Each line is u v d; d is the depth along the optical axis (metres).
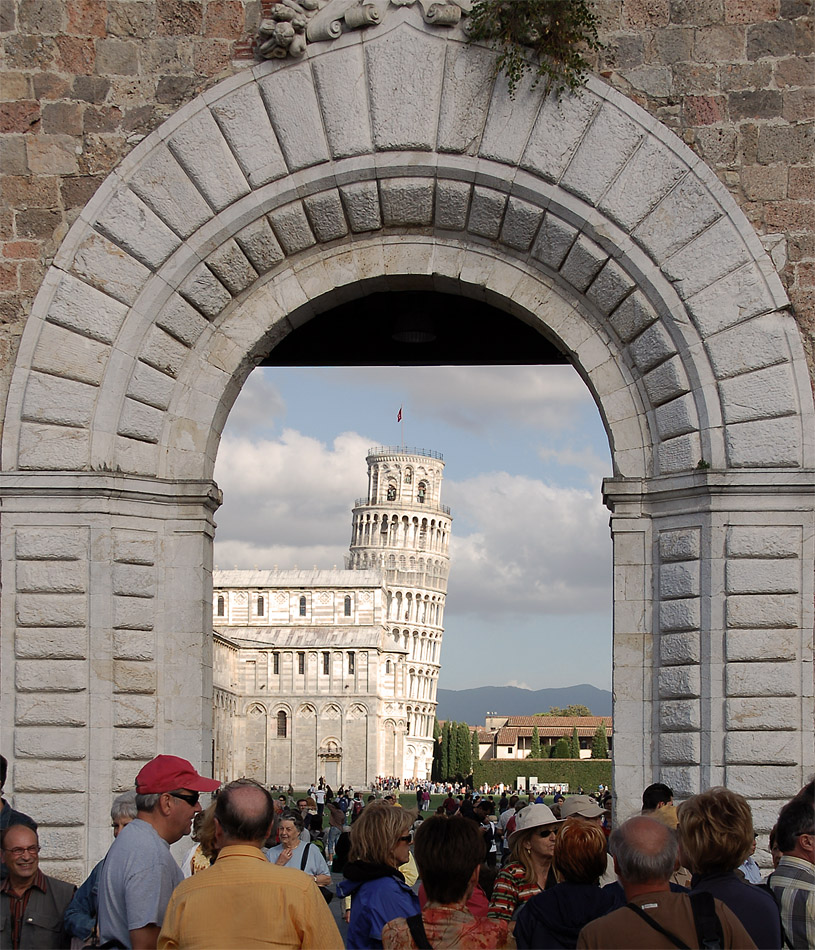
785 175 18.83
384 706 181.25
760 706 17.83
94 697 18.41
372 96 19.03
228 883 8.86
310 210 19.28
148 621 18.92
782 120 18.92
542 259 19.28
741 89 18.98
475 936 9.03
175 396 19.45
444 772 181.50
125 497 18.88
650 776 18.56
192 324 19.39
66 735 18.23
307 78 19.12
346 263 19.66
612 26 19.20
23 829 11.25
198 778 10.89
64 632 18.44
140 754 18.62
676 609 18.44
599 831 10.48
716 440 18.47
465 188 19.09
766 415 18.36
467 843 9.19
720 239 18.66
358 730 174.38
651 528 18.97
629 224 18.78
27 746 18.22
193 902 8.84
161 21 19.47
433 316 24.81
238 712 175.25
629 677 18.80
